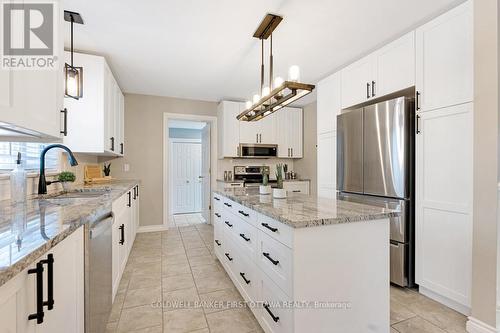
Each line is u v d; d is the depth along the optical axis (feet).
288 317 4.25
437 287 6.37
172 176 20.72
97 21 6.83
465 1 6.04
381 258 4.77
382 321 4.76
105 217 5.13
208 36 7.69
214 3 6.12
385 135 7.54
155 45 8.24
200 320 5.90
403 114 7.06
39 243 2.59
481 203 5.29
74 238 3.62
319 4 6.22
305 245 4.18
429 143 6.55
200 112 15.17
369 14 6.65
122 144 12.81
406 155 7.08
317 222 4.18
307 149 16.08
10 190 5.32
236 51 8.71
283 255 4.43
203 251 10.75
